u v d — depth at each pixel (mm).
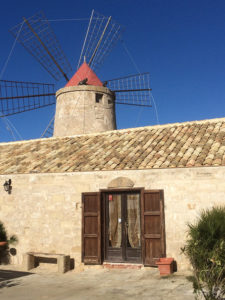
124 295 6977
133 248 9844
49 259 10688
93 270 9805
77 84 20516
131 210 10078
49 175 11156
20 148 14258
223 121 12008
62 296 7203
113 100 21250
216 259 5930
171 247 9117
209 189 9016
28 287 8219
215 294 5879
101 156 11367
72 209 10609
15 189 11578
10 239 11102
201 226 6863
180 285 7426
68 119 19562
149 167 9742
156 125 12945
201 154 9719
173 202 9320
